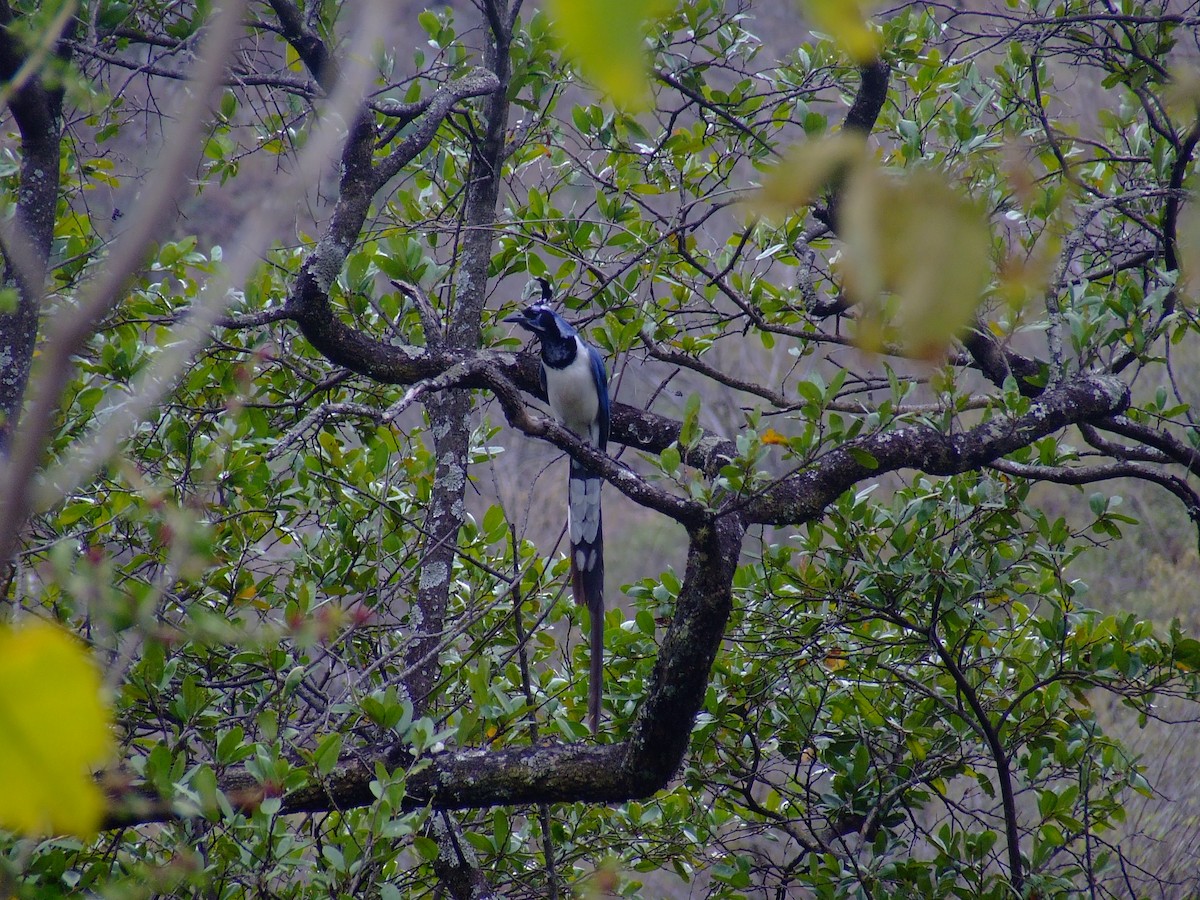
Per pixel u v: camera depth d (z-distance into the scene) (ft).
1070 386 32.14
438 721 29.63
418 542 34.68
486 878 33.04
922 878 31.12
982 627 35.22
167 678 24.73
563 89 40.29
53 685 4.60
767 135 39.34
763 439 24.67
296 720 33.47
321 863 26.32
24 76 9.77
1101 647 32.99
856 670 34.06
